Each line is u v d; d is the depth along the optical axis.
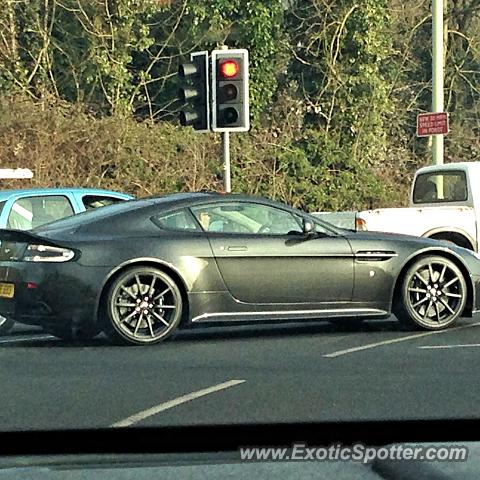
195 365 16.38
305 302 19.17
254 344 18.58
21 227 22.75
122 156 42.88
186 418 12.85
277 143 49.88
